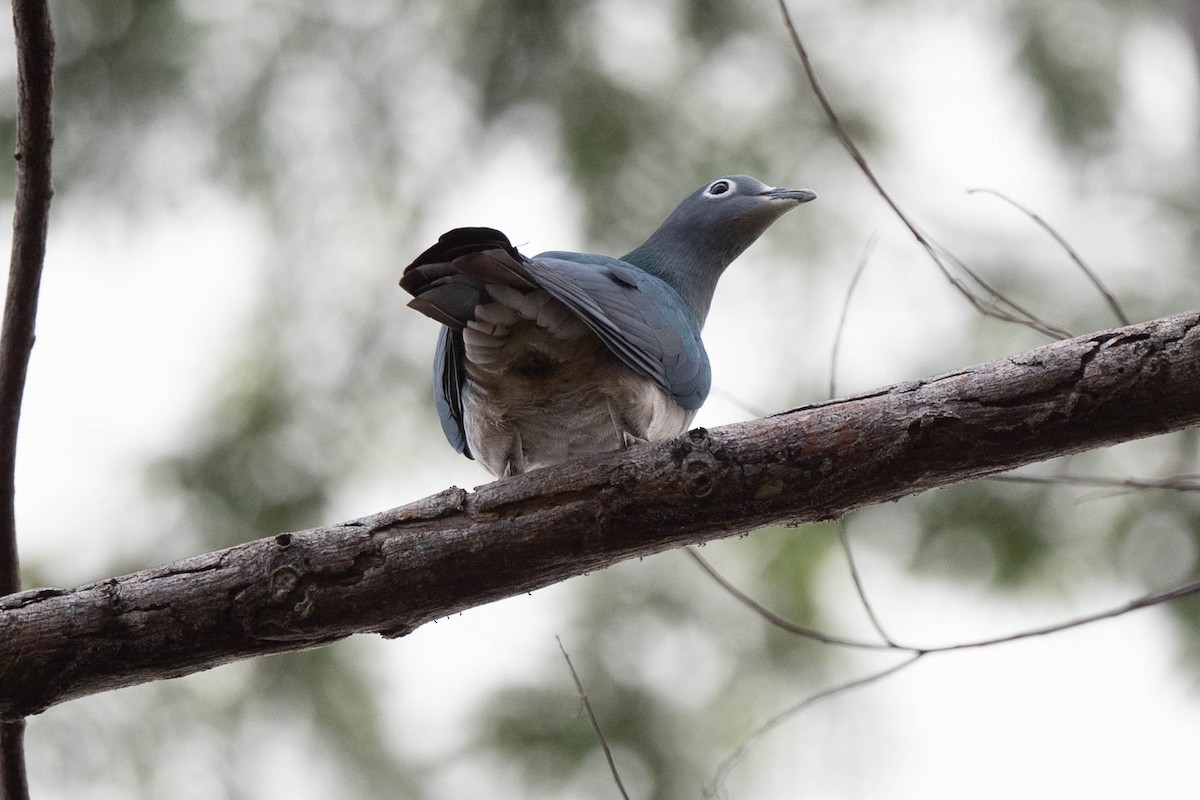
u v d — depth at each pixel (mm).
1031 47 13891
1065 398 5906
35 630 6262
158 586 6320
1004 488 11977
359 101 14312
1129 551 11828
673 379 7750
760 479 6219
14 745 6863
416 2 14703
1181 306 12055
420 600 6395
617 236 13609
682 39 14469
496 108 14469
